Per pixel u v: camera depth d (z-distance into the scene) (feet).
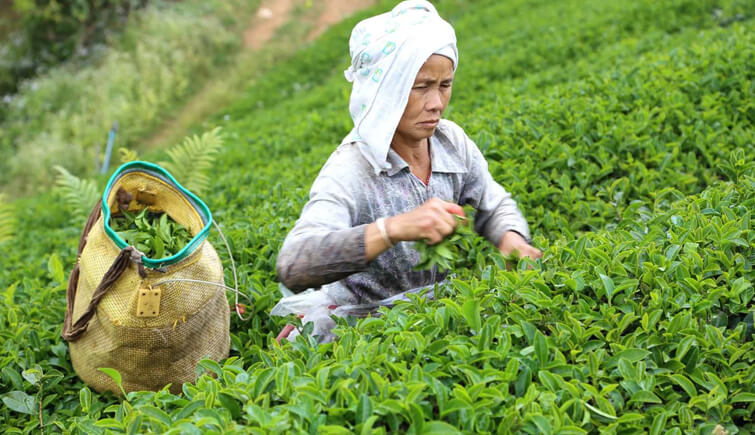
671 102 16.33
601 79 19.54
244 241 13.61
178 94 51.03
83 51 58.03
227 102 49.06
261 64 53.72
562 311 7.90
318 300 9.71
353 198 8.42
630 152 14.64
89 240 9.71
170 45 54.44
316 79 48.57
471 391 6.55
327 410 6.47
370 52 8.00
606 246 9.11
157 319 9.07
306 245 7.74
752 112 15.93
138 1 62.08
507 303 8.23
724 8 31.09
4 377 10.22
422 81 7.97
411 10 8.10
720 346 7.45
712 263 8.47
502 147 15.26
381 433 5.96
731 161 11.55
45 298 12.94
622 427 6.67
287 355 8.20
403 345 7.40
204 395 7.48
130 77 51.06
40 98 51.80
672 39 27.84
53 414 9.80
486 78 30.48
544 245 9.93
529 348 7.15
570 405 6.68
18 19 64.85
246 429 6.35
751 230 8.87
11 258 22.21
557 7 42.22
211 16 60.95
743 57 18.04
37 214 30.58
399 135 8.58
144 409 7.31
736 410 7.06
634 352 7.16
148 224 10.41
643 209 11.69
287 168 22.20
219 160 27.86
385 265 8.96
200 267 9.40
